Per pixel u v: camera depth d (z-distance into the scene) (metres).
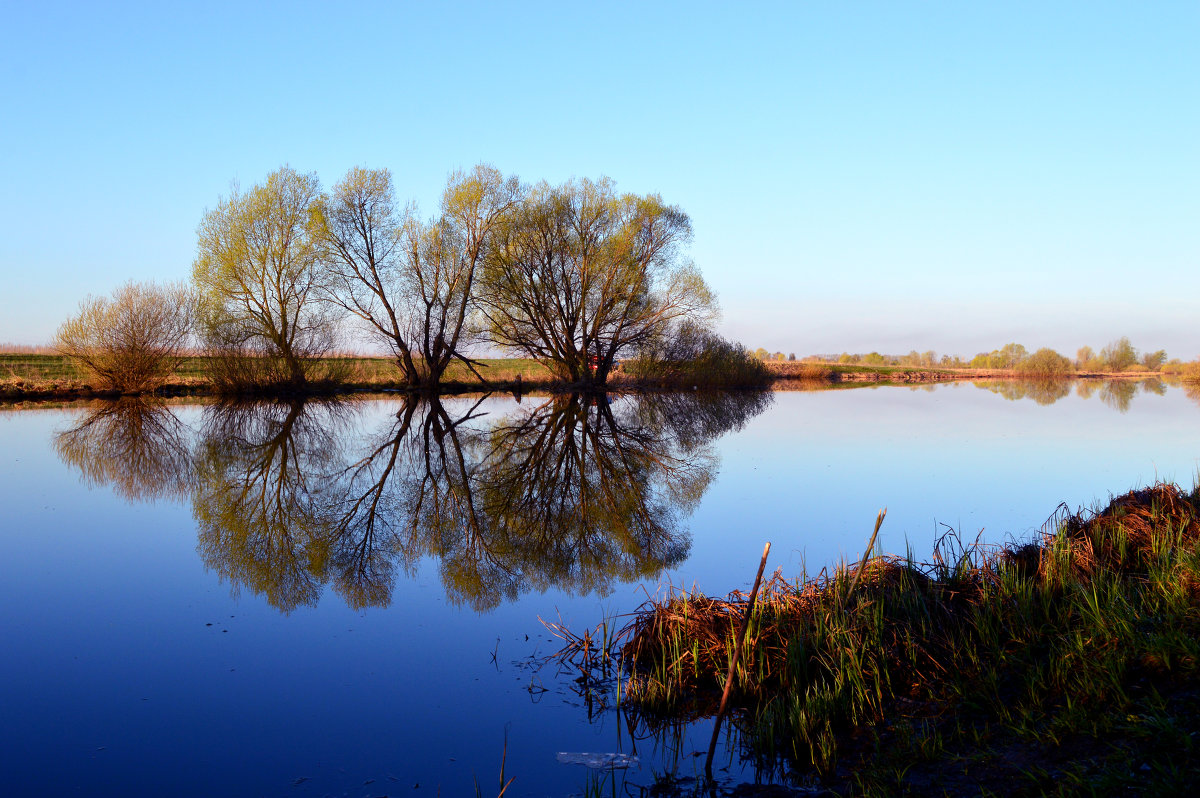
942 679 4.38
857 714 4.13
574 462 14.74
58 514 9.80
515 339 31.19
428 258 30.09
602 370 32.50
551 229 28.52
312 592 6.72
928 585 5.46
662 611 5.28
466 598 6.53
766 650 4.79
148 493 11.34
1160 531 6.03
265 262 27.41
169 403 25.88
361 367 36.84
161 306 27.16
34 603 6.33
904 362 88.12
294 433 19.02
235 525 9.36
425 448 16.58
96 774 3.67
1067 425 20.42
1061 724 3.49
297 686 4.72
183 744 3.98
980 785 3.23
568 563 7.62
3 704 4.44
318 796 3.50
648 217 29.58
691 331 36.00
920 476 12.27
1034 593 5.16
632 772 3.71
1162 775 2.85
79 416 21.22
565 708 4.44
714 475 12.98
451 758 3.85
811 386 44.72
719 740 4.04
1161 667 3.68
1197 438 16.94
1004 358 75.44
